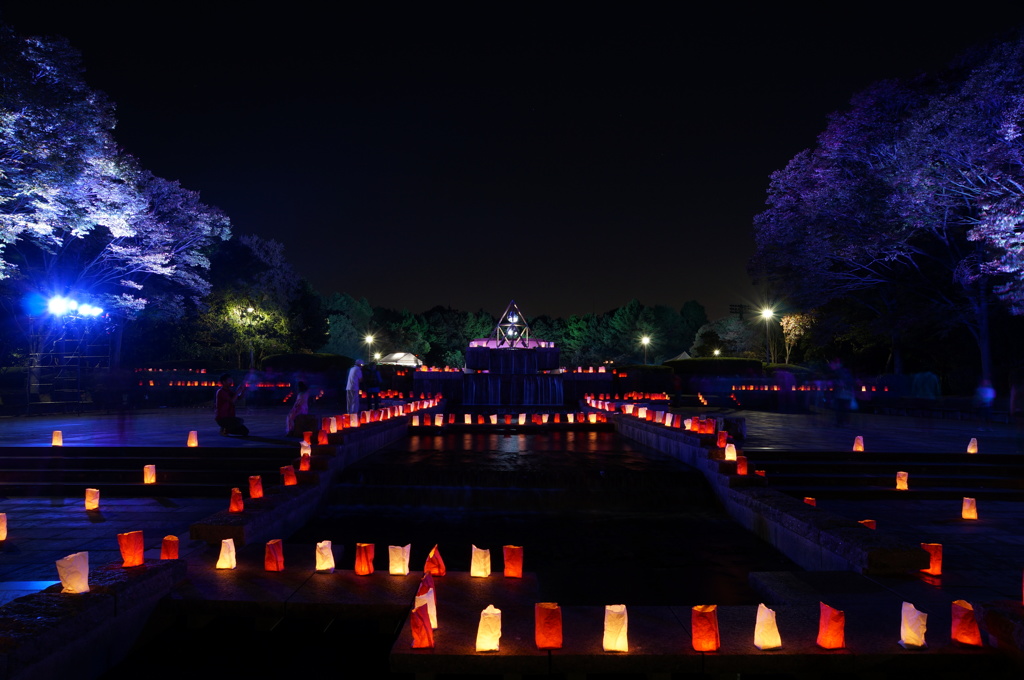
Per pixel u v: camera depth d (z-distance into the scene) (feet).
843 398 69.15
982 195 75.10
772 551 27.25
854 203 94.27
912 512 31.81
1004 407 83.30
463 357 303.48
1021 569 22.09
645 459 42.75
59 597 15.01
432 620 16.05
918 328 102.47
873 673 14.49
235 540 23.09
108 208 82.48
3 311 96.58
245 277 151.02
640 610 17.26
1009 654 14.25
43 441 44.91
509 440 55.16
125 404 94.07
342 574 20.10
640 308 303.89
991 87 72.28
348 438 39.52
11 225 71.61
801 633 15.70
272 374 109.09
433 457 43.62
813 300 109.50
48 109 66.44
